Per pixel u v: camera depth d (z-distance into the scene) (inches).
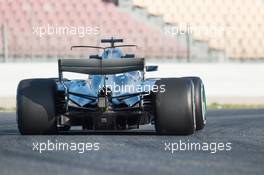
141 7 3024.1
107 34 2930.6
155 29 2967.5
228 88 2603.3
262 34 3046.3
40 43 2768.2
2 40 2662.4
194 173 692.7
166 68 2591.0
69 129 1305.4
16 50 2748.5
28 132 1139.9
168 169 721.6
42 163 770.8
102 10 2994.6
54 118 1125.7
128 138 1082.7
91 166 743.7
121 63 1103.6
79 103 1139.3
